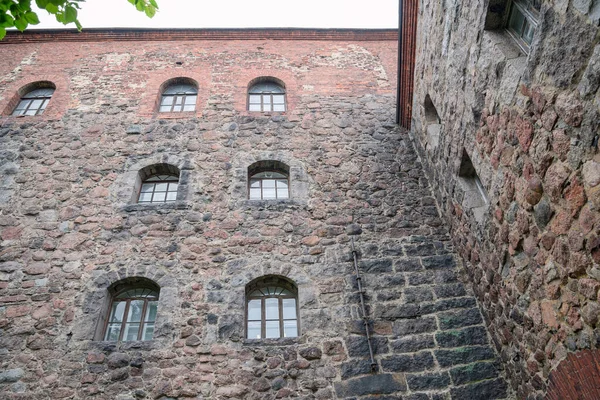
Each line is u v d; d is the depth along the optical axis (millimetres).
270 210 8680
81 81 11406
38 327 7023
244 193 8961
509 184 5539
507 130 5477
